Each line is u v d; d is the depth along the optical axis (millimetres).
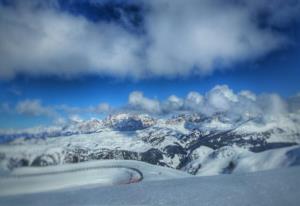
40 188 61469
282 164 73812
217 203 35906
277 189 38625
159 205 38875
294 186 39688
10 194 56938
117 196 47156
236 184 46531
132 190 52344
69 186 65875
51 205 46062
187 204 37156
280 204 32438
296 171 55281
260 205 32906
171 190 47781
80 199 48156
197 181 57781
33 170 63750
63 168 68750
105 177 72125
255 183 45562
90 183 67938
